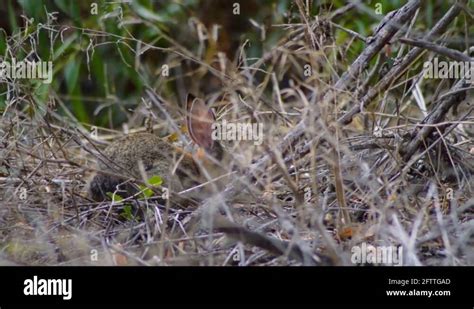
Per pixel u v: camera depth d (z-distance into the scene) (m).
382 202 8.52
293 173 9.48
